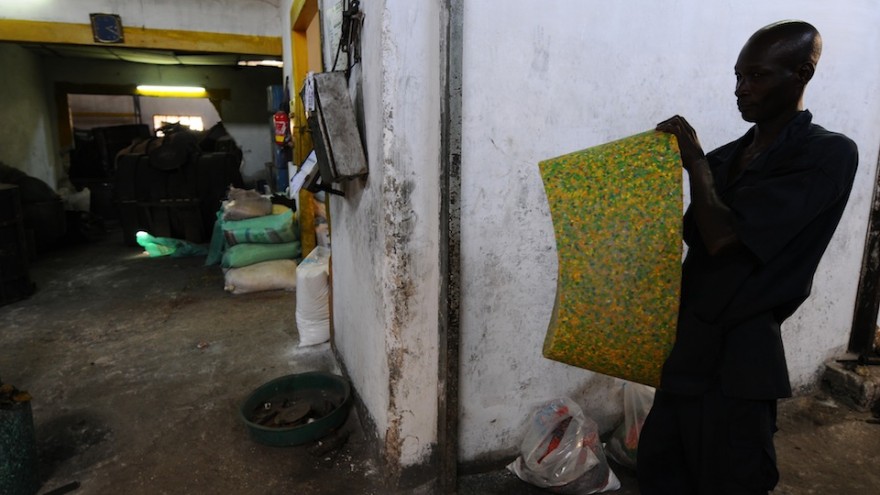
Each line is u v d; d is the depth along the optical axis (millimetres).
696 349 1256
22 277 4180
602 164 1229
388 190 1697
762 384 1185
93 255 5727
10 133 6398
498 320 1919
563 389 2090
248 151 8719
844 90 2238
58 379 2797
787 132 1152
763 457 1224
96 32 4855
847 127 2289
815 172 1072
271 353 3100
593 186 1229
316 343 3186
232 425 2354
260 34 5289
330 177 1958
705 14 1942
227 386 2715
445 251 1728
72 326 3564
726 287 1203
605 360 1289
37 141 7176
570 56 1800
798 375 2486
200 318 3697
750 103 1154
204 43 5164
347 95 1901
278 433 2133
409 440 1908
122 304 4020
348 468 2045
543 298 1966
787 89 1122
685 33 1930
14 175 5773
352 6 1908
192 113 15000
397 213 1721
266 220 4492
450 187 1682
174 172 6141
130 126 9836
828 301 2455
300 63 4047
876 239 2449
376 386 2018
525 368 2004
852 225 2412
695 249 1335
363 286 2141
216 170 6344
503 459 2045
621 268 1215
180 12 5047
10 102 6422
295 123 4152
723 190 1255
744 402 1210
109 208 8273
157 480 1987
